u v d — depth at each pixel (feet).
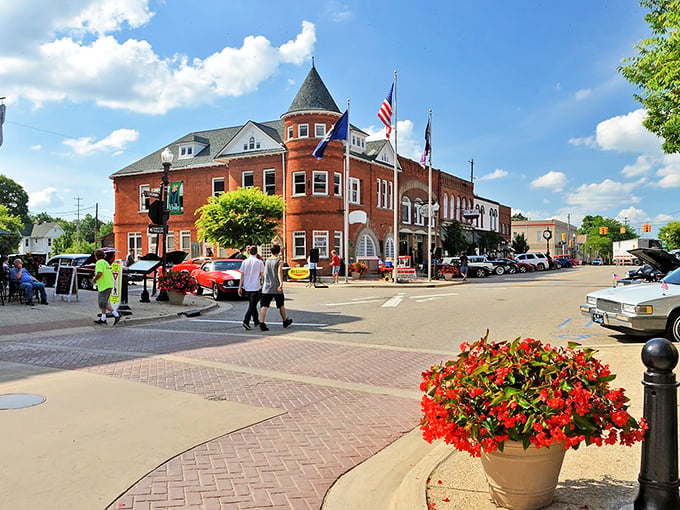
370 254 129.18
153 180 141.18
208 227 103.76
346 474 14.57
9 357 29.78
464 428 10.69
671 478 10.37
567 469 13.67
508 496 11.26
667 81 40.24
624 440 10.62
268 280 40.88
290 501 12.94
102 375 25.27
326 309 55.01
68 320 45.55
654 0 43.55
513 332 39.24
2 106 45.88
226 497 13.01
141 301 58.90
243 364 28.32
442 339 36.60
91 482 13.57
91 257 79.87
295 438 17.25
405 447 16.60
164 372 26.11
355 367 27.91
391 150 139.13
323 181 114.83
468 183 190.08
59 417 18.69
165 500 12.74
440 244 162.30
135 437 16.85
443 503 12.03
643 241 136.26
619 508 11.34
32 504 12.34
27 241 320.09
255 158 120.98
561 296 68.08
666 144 46.24
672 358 10.36
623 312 33.22
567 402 10.16
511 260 156.25
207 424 18.28
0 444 16.03
